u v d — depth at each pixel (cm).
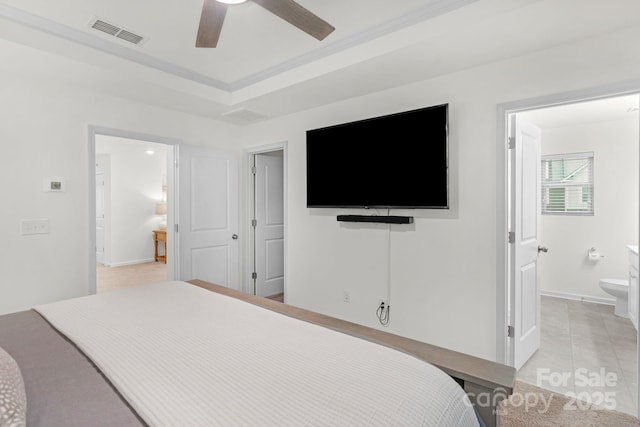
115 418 84
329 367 108
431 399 94
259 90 308
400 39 216
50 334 138
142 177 698
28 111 263
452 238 257
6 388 78
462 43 208
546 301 423
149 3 198
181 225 361
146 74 274
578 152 432
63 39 226
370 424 81
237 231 417
